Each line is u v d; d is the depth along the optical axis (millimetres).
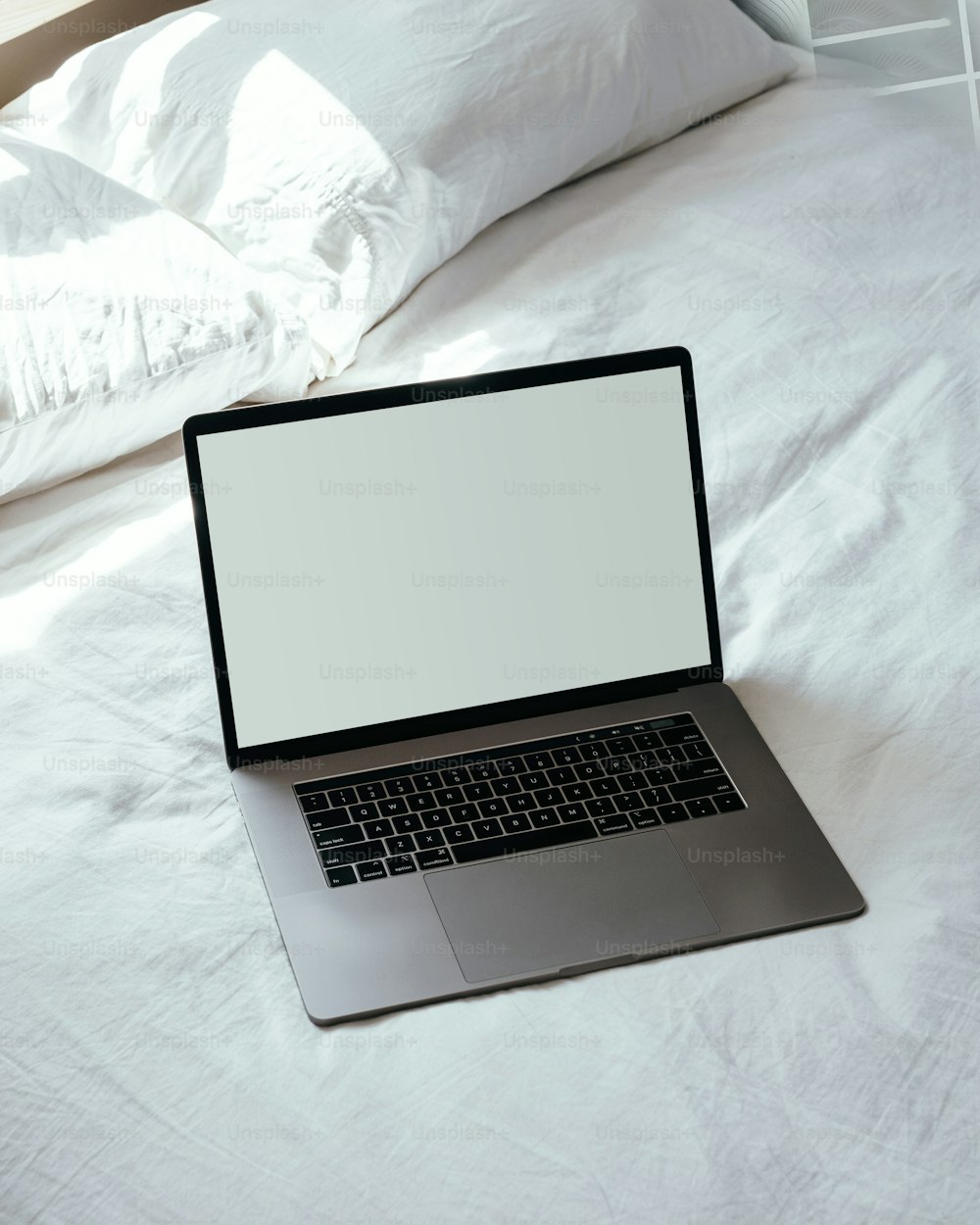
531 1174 670
